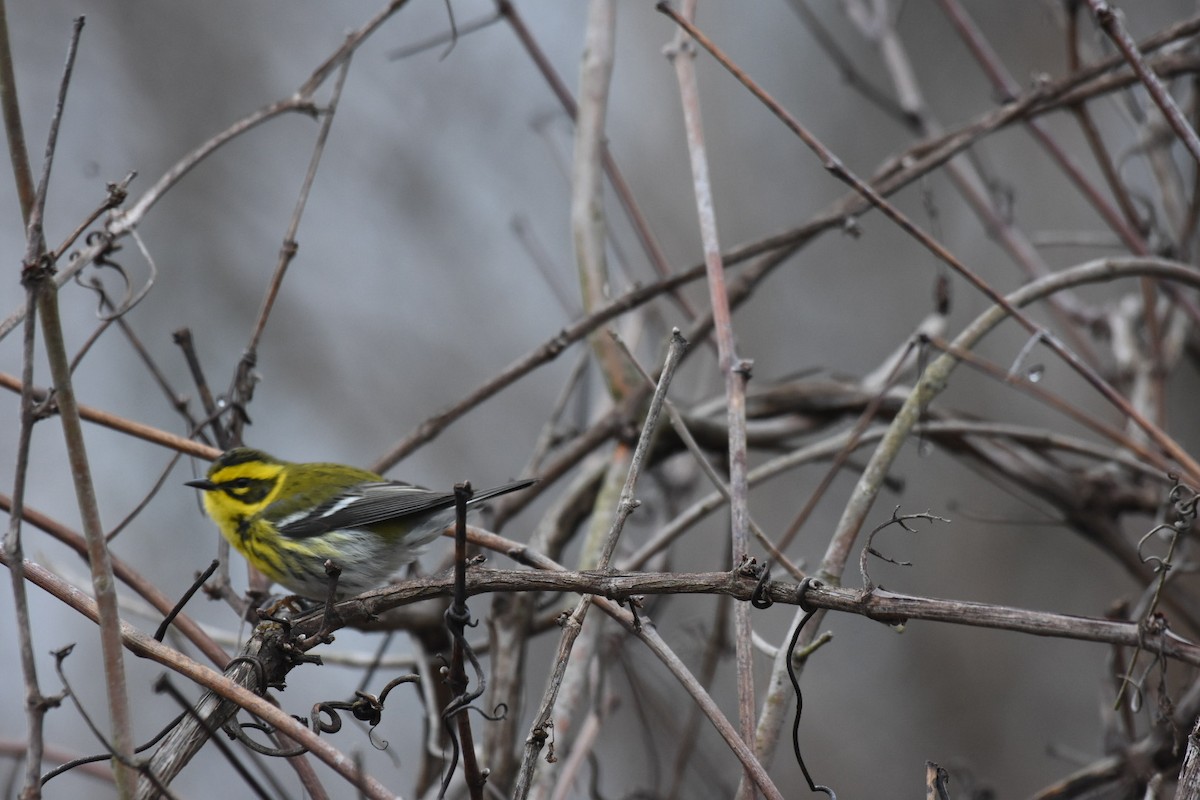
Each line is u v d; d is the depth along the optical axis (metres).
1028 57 15.91
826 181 16.42
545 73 9.81
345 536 7.80
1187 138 6.43
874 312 15.74
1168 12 14.60
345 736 12.39
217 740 5.67
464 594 4.68
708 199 6.82
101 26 16.66
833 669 14.54
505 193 16.70
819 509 14.38
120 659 4.66
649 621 5.65
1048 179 15.36
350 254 16.36
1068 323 10.23
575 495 8.88
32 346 4.65
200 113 16.61
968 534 14.52
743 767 5.23
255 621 7.31
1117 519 9.33
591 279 9.00
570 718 7.15
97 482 13.80
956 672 14.27
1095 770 7.35
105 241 6.88
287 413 15.45
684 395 13.41
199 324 15.55
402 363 15.96
